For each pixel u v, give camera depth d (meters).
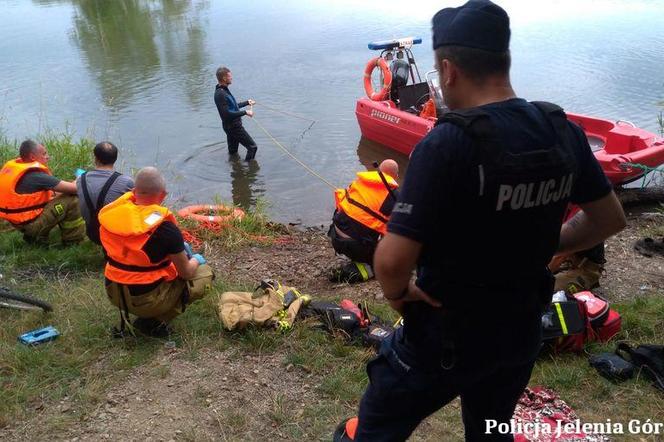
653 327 4.22
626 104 12.20
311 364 3.86
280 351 4.04
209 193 9.36
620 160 7.84
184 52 18.64
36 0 30.72
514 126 1.76
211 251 6.52
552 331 3.85
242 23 22.84
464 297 1.87
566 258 4.88
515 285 1.88
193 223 7.13
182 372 3.82
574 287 4.70
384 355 2.10
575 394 3.53
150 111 13.27
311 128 12.13
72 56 18.62
